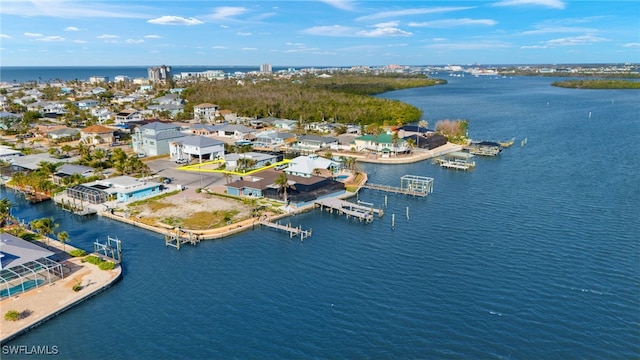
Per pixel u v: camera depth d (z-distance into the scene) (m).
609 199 104.56
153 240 83.50
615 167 135.38
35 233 85.19
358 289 65.25
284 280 68.12
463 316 58.16
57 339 54.12
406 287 65.62
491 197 108.81
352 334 54.66
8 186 120.75
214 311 59.75
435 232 86.94
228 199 106.38
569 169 135.00
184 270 71.50
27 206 104.50
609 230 85.44
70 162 137.62
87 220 94.62
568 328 55.59
